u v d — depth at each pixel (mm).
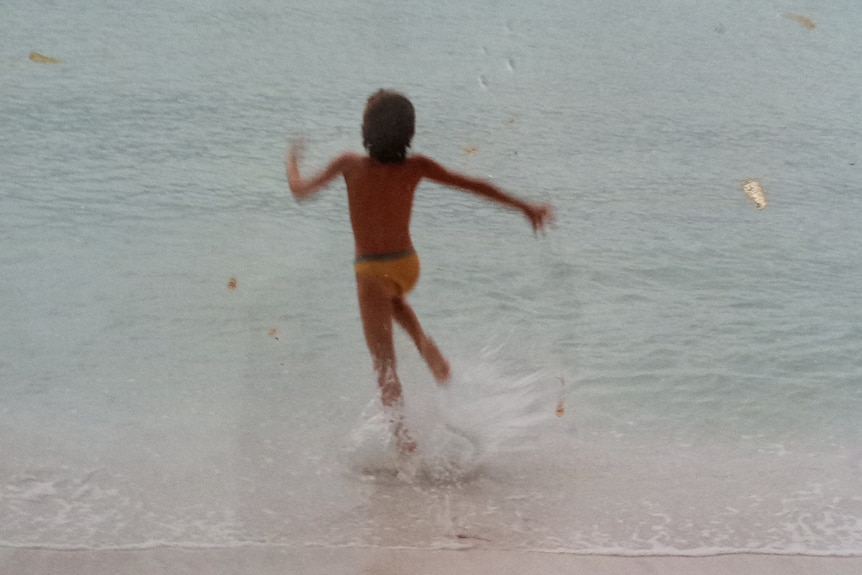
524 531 3174
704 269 5840
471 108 9484
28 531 3047
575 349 4688
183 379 4223
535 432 3893
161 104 8914
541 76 11016
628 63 11906
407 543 3072
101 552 2930
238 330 4730
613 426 3994
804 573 2955
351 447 3732
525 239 6250
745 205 7105
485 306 5156
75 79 9523
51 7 12742
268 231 6105
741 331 4992
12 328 4598
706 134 9102
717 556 3031
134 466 3514
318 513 3260
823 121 9812
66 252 5547
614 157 8180
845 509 3398
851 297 5512
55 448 3607
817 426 4066
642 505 3379
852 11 16172
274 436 3785
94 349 4453
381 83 10281
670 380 4418
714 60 12406
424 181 7387
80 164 7148
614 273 5730
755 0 16719
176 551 2957
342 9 13977
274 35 12203
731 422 4070
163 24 12367
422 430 3842
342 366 4410
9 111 8297
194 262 5539
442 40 12484
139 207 6359
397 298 4184
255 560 2922
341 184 7090
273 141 8047
